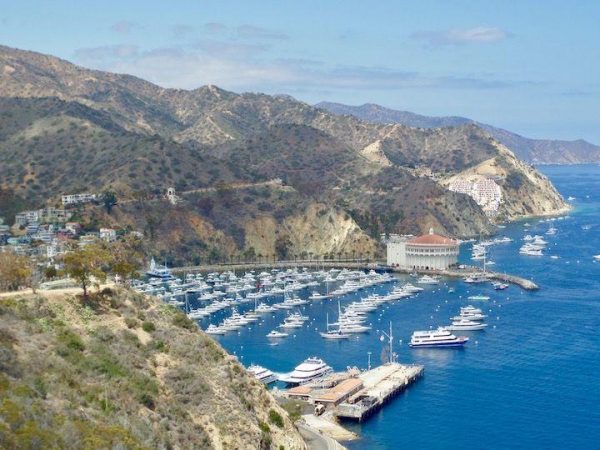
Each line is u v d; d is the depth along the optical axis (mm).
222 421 117500
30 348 106875
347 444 164125
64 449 79750
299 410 173750
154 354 124875
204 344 134750
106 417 96500
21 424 79750
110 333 123250
